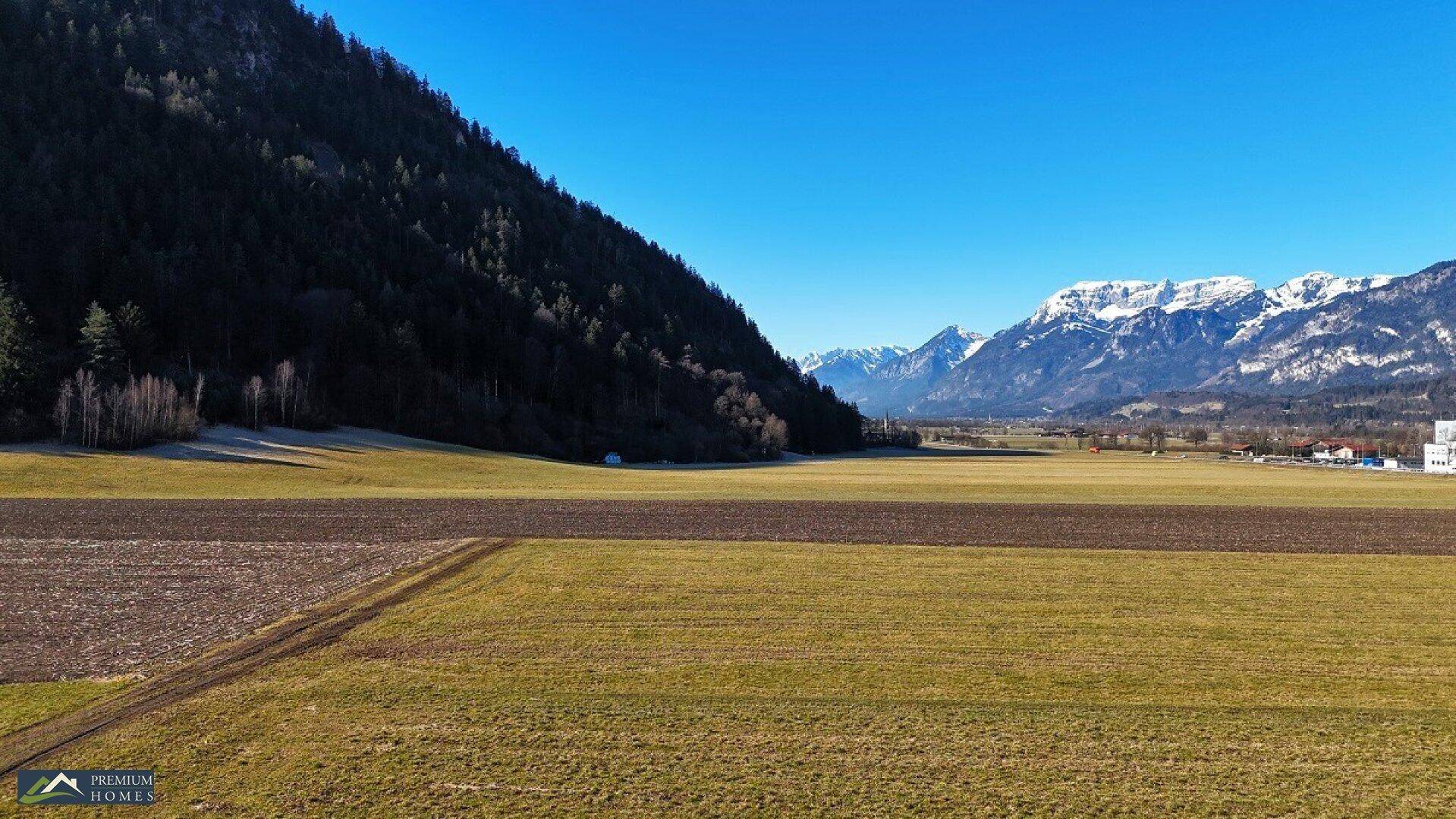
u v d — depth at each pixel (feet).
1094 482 276.62
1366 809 38.78
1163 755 44.29
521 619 71.15
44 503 160.56
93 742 44.42
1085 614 74.38
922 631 68.08
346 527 133.18
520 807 38.11
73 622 70.03
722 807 38.34
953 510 167.32
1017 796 39.68
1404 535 131.23
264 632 66.54
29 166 419.13
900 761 43.32
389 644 63.26
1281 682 55.98
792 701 51.62
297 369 382.83
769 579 89.25
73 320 349.61
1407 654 62.64
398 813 37.42
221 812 37.24
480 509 162.09
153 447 251.39
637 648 62.49
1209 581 90.12
